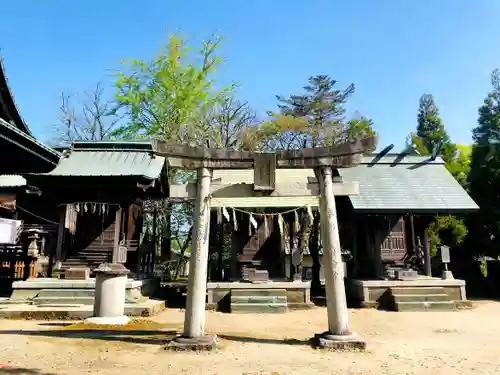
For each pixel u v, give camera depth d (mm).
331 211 9688
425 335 11109
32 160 9383
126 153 19438
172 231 30859
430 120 50188
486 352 8961
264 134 35250
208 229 9570
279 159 9992
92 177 17156
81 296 15297
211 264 19922
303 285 16750
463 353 8852
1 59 9305
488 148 23547
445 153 40875
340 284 9375
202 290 9164
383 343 9906
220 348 8906
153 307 14773
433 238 25641
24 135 8219
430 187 19359
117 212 17406
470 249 24188
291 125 36938
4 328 11406
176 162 9750
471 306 16484
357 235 20453
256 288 16594
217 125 31812
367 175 20344
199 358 8031
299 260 17141
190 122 28953
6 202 22469
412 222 19328
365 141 9555
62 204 17609
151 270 21172
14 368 7109
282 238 18000
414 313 15289
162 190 20484
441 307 15938
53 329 11219
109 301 12516
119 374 6941
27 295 15422
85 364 7555
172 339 9133
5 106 9906
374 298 16859
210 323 13211
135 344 9242
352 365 7672
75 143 19500
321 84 45562
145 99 28812
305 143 37156
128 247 17969
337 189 10148
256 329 12047
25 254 18422
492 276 21734
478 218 23250
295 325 12820
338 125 39844
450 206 17781
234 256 18516
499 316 14555
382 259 18797
